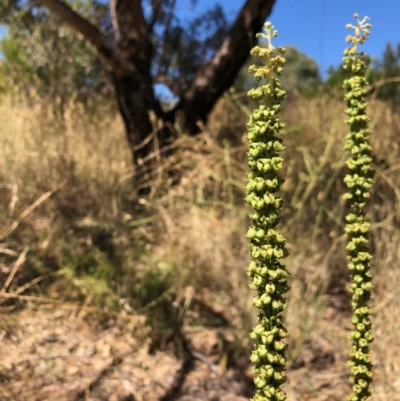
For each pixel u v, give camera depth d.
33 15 5.12
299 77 8.12
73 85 5.37
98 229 3.07
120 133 4.13
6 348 2.28
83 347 2.38
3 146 3.27
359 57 1.16
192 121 3.78
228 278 2.83
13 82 4.66
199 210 3.05
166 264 2.81
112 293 2.61
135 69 3.61
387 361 2.23
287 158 3.59
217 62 3.74
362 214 1.18
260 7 3.58
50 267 2.73
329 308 2.80
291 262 2.68
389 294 2.51
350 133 1.17
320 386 2.26
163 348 2.46
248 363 2.45
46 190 3.12
